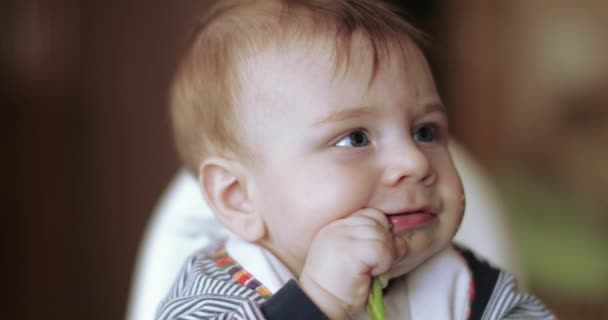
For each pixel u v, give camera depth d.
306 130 0.74
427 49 0.82
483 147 2.58
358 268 0.67
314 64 0.75
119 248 1.86
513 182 2.55
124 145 1.85
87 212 1.84
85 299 1.84
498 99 2.59
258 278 0.76
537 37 2.58
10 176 1.76
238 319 0.67
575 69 2.57
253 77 0.78
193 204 1.16
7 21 1.75
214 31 0.85
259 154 0.77
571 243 2.43
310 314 0.66
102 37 1.82
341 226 0.70
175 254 1.13
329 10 0.79
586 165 2.56
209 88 0.84
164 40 1.81
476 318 0.80
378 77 0.73
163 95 1.82
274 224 0.78
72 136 1.82
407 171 0.71
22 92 1.76
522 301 0.85
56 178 1.80
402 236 0.72
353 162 0.72
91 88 1.82
